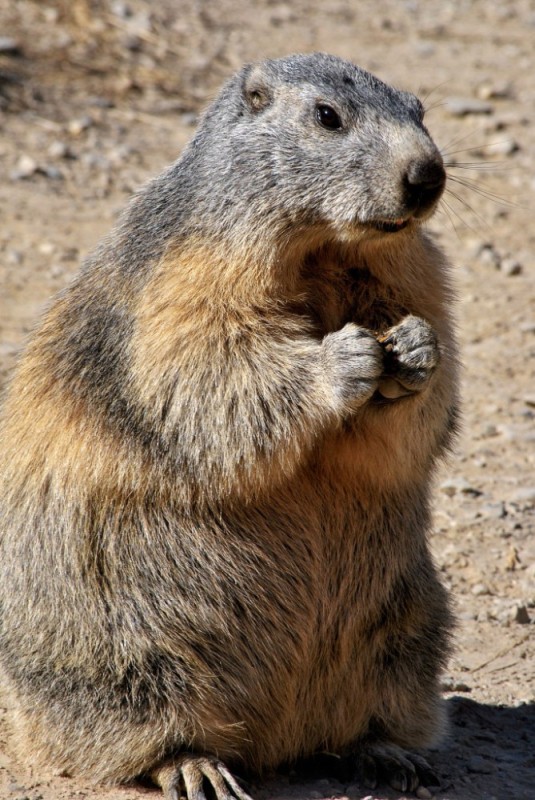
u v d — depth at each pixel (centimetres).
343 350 901
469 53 3222
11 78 2641
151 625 918
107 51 2848
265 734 949
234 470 911
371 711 976
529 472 1568
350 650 961
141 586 922
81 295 1010
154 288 949
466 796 930
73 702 927
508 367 1862
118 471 924
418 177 916
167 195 1001
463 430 1675
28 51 2755
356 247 958
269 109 989
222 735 927
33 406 995
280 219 955
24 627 955
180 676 915
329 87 980
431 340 909
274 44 3064
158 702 912
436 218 2378
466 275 2172
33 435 981
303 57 1036
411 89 2902
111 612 924
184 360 916
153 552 922
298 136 966
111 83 2722
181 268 945
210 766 904
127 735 916
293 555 936
